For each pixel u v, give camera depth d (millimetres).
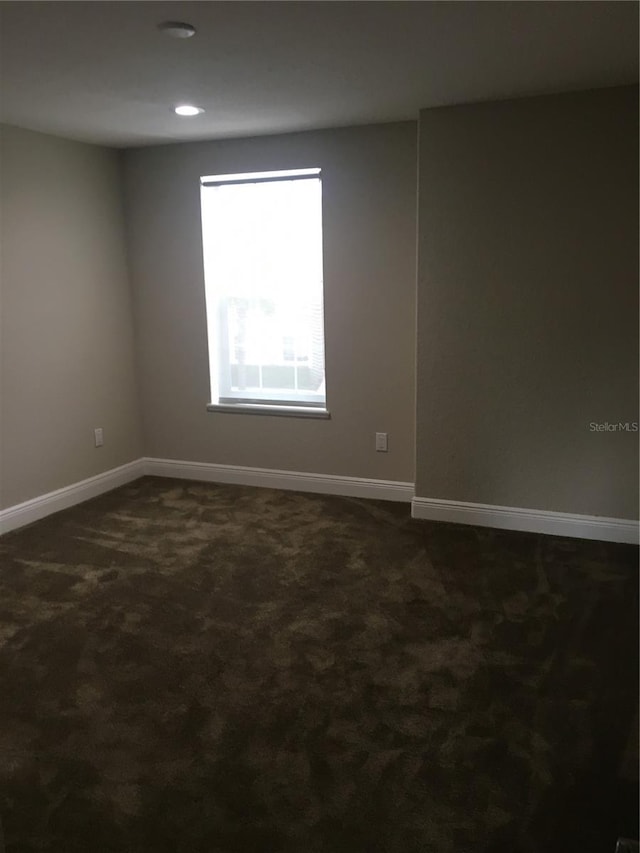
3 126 3502
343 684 2314
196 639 2600
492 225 3346
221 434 4488
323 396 4207
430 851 1663
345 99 3105
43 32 2209
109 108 3209
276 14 2066
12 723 2133
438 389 3621
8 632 2656
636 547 3379
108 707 2207
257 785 1878
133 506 4098
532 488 3559
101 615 2785
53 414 3961
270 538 3570
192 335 4398
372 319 3926
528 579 3055
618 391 3299
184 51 2404
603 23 2189
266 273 4160
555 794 1834
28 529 3729
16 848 1683
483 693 2256
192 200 4176
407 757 1975
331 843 1690
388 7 2035
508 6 2033
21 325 3699
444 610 2795
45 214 3789
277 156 3902
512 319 3408
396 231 3758
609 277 3207
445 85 2904
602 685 2291
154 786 1878
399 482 4109
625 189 3105
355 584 3035
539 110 3152
